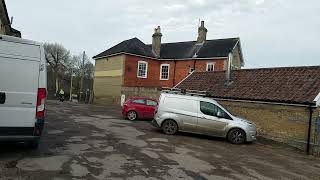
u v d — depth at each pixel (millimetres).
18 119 8398
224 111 15938
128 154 10180
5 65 8336
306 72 18688
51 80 72500
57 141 11430
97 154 9773
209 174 8711
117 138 13023
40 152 9453
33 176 7102
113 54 39562
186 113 15898
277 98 17234
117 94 38469
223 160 10844
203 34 40656
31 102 8516
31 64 8562
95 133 13922
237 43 38438
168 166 9109
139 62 39438
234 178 8602
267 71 20906
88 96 52375
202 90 22094
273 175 9492
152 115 21688
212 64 37312
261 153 13445
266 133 17531
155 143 12727
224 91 20750
